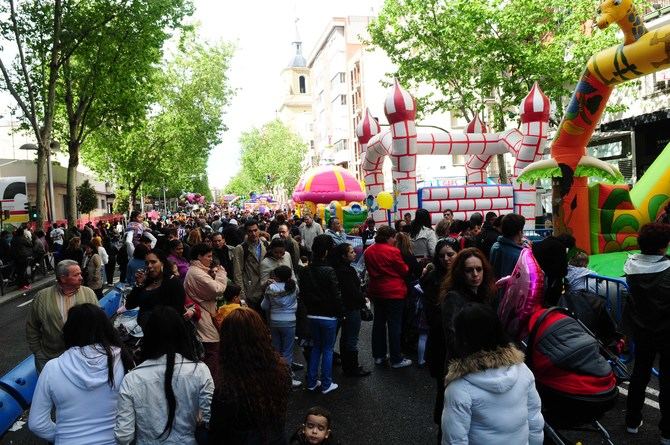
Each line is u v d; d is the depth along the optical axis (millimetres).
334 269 7238
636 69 9125
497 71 20875
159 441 3318
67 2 23812
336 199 30219
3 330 12102
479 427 2980
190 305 6207
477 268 4188
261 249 8695
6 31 23312
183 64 42562
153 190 67812
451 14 21719
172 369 3346
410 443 5312
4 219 26906
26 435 6102
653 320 4797
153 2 24312
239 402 3037
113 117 28844
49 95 23453
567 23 19984
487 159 18906
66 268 5195
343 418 6020
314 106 88062
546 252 4160
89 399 3500
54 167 39250
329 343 6824
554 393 3619
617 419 5535
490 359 2965
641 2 18812
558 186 10930
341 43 68000
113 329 3727
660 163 11367
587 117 10312
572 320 3779
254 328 3176
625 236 10984
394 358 7680
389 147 16469
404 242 7965
